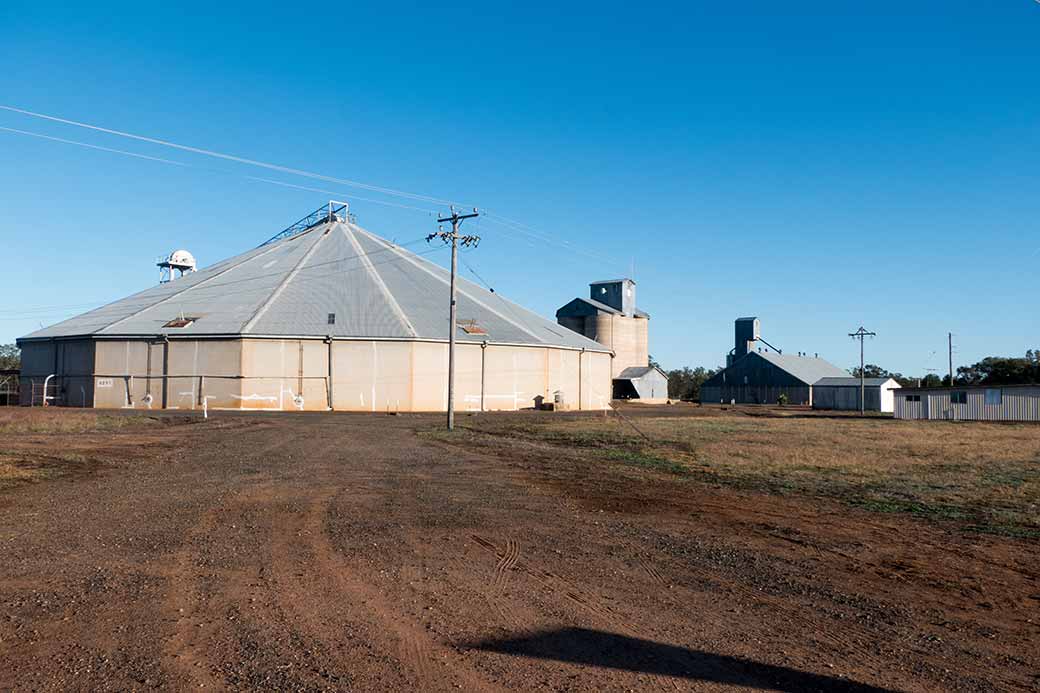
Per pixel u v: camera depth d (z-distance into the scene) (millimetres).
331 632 6359
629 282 100375
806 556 9781
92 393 53750
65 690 5109
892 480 17547
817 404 94812
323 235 73062
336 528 10836
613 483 16766
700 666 5758
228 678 5340
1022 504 14102
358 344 54500
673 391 136000
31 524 10875
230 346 52438
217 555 9070
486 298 69938
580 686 5297
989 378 103562
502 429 34125
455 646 6078
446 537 10406
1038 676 5746
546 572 8625
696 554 9773
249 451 22031
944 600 7801
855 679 5578
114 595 7352
